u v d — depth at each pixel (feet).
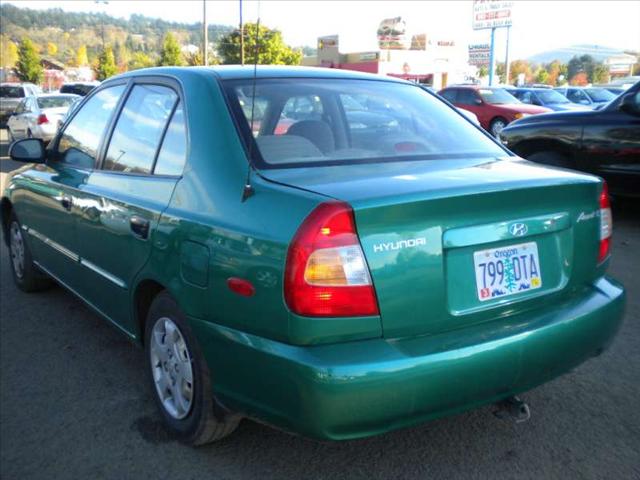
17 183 15.92
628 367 12.18
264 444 9.74
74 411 10.84
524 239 8.58
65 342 13.75
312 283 7.22
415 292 7.60
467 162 9.81
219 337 8.16
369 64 168.04
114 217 10.75
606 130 22.58
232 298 7.94
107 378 12.05
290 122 10.03
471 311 8.02
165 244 9.19
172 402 9.98
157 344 9.99
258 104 9.82
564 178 9.04
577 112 23.97
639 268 18.35
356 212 7.27
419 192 7.66
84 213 11.99
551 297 8.88
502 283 8.32
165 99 10.80
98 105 13.26
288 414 7.47
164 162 10.13
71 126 14.25
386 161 9.44
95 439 9.99
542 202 8.66
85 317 15.23
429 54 174.50
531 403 10.91
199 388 8.92
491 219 8.16
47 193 13.89
